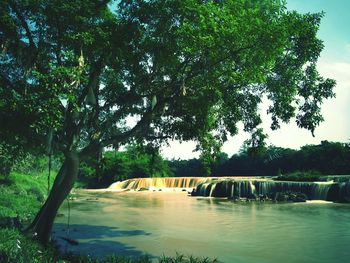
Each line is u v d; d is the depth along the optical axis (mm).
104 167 16797
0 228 13734
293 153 83625
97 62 13297
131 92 14938
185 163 121688
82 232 21719
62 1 11867
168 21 12258
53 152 14008
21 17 12250
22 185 39812
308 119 13922
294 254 16391
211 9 11305
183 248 17531
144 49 12695
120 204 44656
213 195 60156
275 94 14406
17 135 12820
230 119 15453
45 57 13203
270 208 38688
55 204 14484
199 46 11391
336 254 16500
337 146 75125
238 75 12586
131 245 18031
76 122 14688
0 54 12164
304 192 50875
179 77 13852
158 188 86688
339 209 36969
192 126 13992
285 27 11758
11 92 11500
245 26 11453
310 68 14055
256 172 92812
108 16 12836
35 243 12062
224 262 14984
